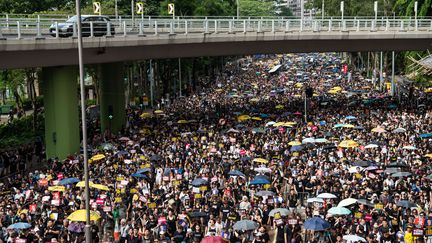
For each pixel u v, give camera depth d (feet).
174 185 114.11
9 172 165.48
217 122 203.00
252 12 655.35
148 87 359.66
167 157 137.90
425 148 146.92
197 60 372.58
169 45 206.90
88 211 76.64
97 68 278.05
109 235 96.68
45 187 117.70
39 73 254.47
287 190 114.11
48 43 158.20
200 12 363.35
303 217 104.01
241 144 156.56
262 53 232.94
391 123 184.03
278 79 393.29
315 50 239.50
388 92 297.12
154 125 204.54
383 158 134.21
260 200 102.78
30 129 238.27
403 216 92.27
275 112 225.35
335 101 249.34
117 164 135.74
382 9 400.26
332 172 120.06
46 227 91.76
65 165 143.13
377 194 104.47
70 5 330.13
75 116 179.32
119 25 196.75
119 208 104.06
